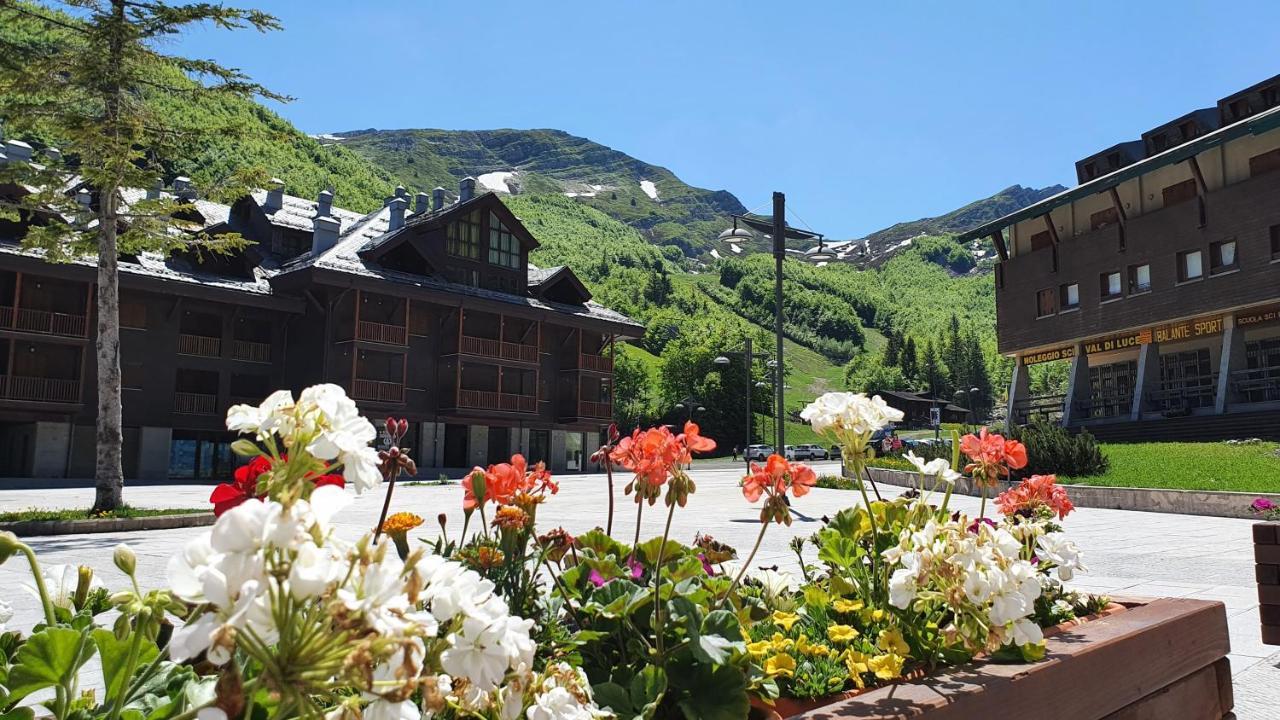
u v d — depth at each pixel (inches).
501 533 82.1
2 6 571.8
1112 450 1010.1
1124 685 94.3
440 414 1637.6
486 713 55.9
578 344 1866.4
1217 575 343.6
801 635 84.7
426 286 1571.1
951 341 6899.6
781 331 753.6
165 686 50.3
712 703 66.6
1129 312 1321.4
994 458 113.7
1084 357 1418.6
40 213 1220.5
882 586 98.0
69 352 1314.0
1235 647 214.1
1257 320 1166.3
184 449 1429.6
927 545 80.3
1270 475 767.7
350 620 32.5
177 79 645.9
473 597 44.9
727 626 69.8
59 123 596.7
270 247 1632.6
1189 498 668.1
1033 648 85.7
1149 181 1326.3
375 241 1646.2
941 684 77.0
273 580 33.3
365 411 1497.3
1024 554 115.8
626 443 77.2
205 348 1450.5
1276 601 186.7
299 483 34.5
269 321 1540.4
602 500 847.7
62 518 542.9
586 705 59.5
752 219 764.0
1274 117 1066.1
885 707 69.0
